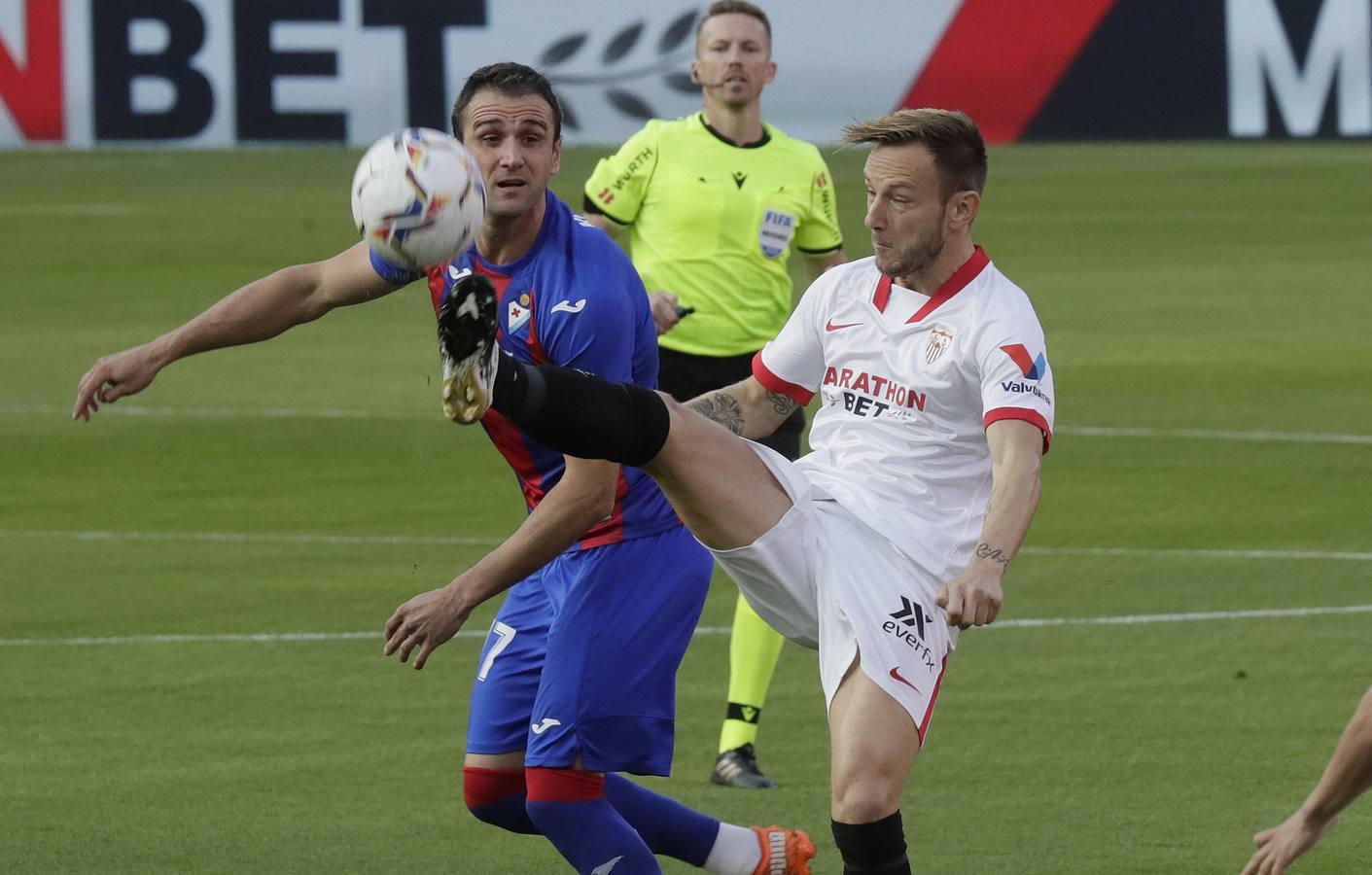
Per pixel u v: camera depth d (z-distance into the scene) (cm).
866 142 1692
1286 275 7156
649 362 1817
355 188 1485
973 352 1666
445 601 1634
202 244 7706
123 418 4931
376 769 2409
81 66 9950
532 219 1728
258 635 3050
